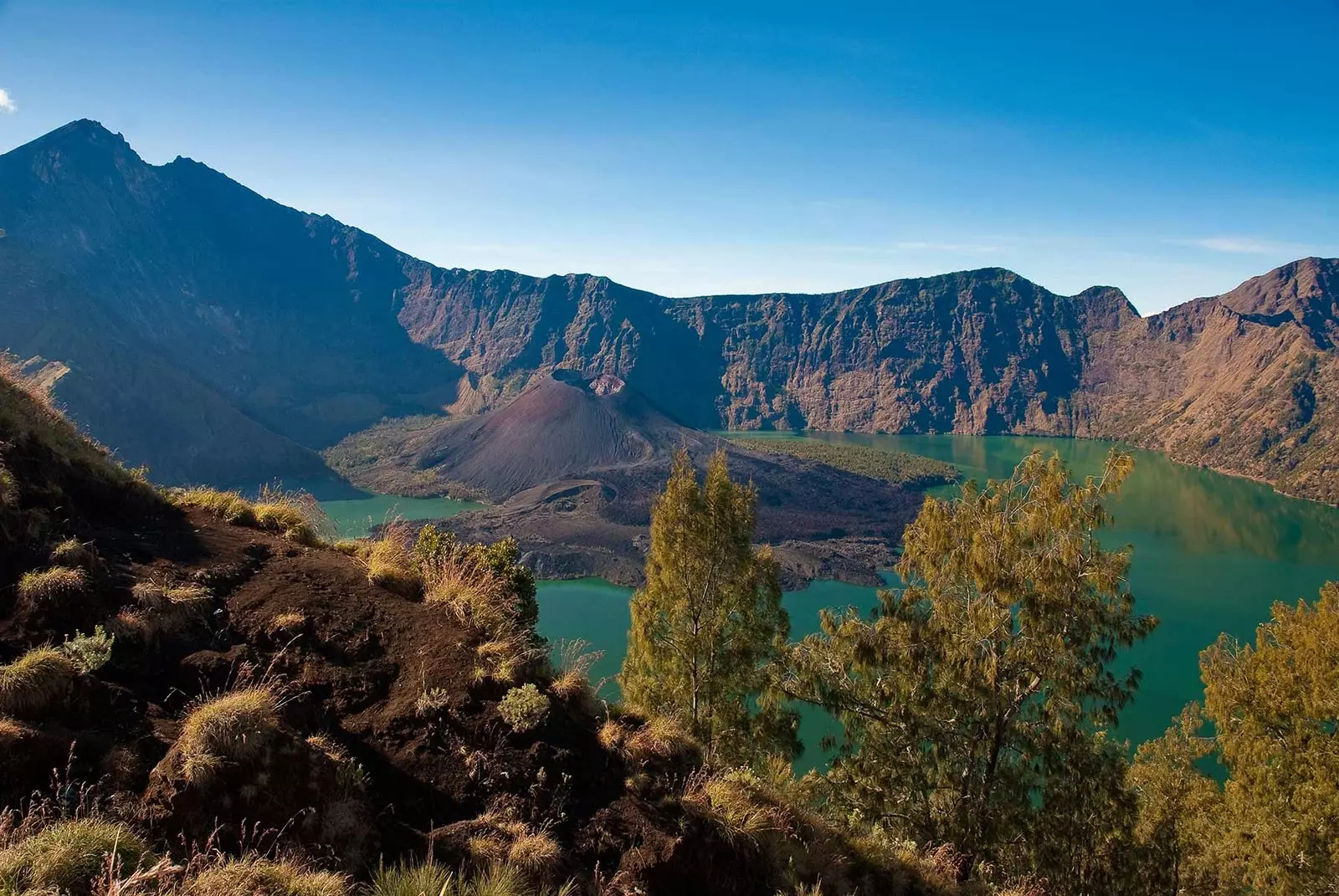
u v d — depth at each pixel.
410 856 6.61
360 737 7.66
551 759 8.12
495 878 6.37
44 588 7.35
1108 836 17.38
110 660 7.12
